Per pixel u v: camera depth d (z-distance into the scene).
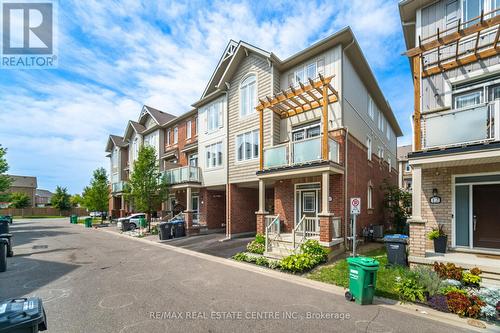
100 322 4.45
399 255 7.48
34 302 3.03
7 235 10.18
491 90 7.30
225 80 14.89
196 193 18.95
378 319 4.54
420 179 7.06
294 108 11.96
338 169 9.88
